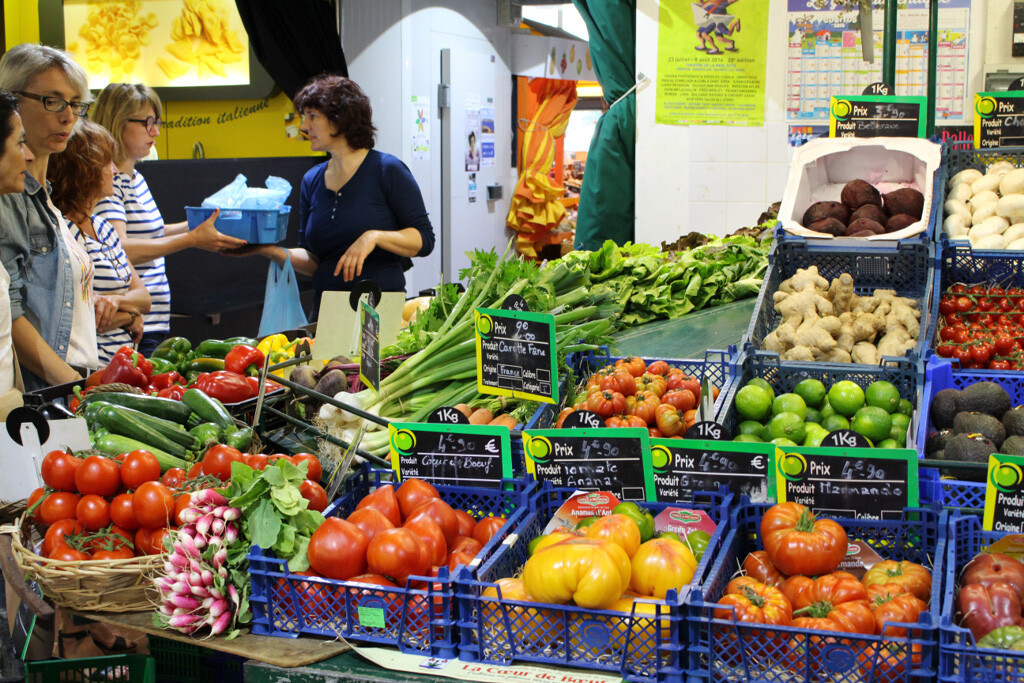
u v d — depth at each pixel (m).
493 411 2.93
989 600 1.81
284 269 4.76
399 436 2.46
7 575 2.24
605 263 4.29
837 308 3.40
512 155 9.57
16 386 3.04
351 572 1.97
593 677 1.79
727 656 1.80
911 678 1.71
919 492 2.19
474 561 1.95
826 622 1.76
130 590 2.05
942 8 5.57
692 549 2.10
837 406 2.84
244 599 1.99
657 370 3.02
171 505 2.12
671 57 6.04
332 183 4.74
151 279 4.84
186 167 6.98
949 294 3.50
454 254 8.23
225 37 7.24
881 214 3.82
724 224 6.20
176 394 2.92
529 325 2.60
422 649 1.90
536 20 10.89
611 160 6.24
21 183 3.06
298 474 2.07
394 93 7.33
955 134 5.16
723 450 2.25
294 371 3.13
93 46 7.49
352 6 7.32
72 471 2.23
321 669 1.86
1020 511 2.01
